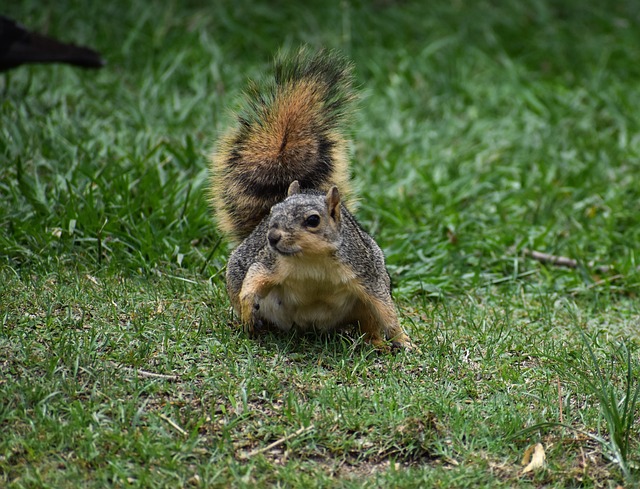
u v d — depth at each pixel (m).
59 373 7.83
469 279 11.41
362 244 8.66
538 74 18.08
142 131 13.62
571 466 7.20
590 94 17.06
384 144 15.05
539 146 15.41
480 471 7.00
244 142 9.68
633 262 11.83
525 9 19.91
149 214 11.47
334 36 18.00
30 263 10.20
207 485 6.61
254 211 9.58
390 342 8.79
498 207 13.32
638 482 6.98
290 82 9.67
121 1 17.98
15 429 7.08
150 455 6.88
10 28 13.55
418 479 6.85
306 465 7.00
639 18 20.20
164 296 9.74
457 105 16.72
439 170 14.30
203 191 11.73
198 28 17.58
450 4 19.70
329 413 7.59
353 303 8.76
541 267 11.71
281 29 18.20
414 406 7.71
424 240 12.18
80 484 6.56
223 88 15.85
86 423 7.19
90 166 12.30
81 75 15.73
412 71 17.39
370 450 7.23
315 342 8.87
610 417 7.31
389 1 19.70
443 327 9.69
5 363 7.92
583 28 19.61
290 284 8.40
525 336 9.59
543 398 8.10
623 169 14.88
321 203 8.23
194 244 11.37
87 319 8.94
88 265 10.42
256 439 7.27
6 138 12.74
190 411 7.47
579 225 12.98
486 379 8.48
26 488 6.47
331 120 9.72
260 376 8.11
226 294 9.87
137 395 7.58
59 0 17.62
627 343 9.31
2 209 10.95
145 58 16.64
